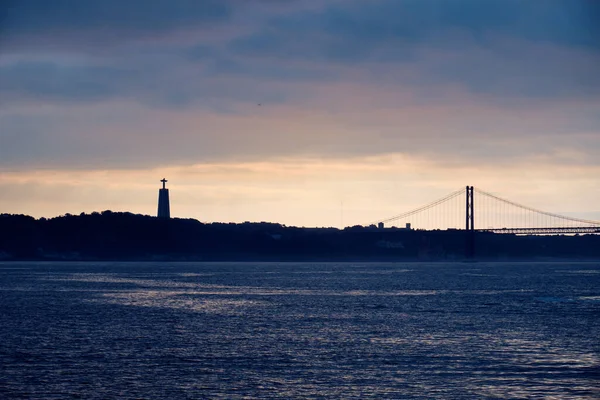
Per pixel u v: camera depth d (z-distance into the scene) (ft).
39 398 154.81
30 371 178.60
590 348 212.23
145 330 248.32
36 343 219.20
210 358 194.70
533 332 245.24
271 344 217.36
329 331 246.47
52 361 190.49
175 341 222.89
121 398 155.22
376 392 159.94
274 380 169.89
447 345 216.54
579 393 159.94
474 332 244.83
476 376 174.50
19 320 277.85
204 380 169.78
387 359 193.88
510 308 334.65
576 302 371.97
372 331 246.68
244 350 206.90
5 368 181.88
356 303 360.07
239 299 383.65
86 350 206.69
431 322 273.95
